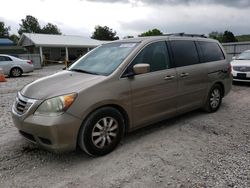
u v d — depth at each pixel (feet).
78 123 11.18
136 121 13.55
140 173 10.73
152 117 14.30
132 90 13.04
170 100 15.14
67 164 11.63
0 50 100.42
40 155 12.48
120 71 12.84
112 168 11.19
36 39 114.83
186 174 10.58
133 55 13.57
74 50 125.90
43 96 11.25
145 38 15.05
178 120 17.46
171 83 15.01
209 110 18.92
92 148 11.82
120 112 12.94
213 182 9.96
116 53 14.42
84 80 12.26
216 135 14.78
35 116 11.12
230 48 68.64
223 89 19.75
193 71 16.51
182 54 16.25
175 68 15.46
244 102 22.85
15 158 12.17
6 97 27.14
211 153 12.42
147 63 14.10
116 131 12.68
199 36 18.71
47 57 118.73
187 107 16.51
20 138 14.55
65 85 11.88
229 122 17.06
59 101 10.92
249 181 9.98
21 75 55.77
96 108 11.77
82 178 10.48
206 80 17.69
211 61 18.47
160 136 14.66
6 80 46.24
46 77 13.82
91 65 14.44
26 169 11.21
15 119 12.04
